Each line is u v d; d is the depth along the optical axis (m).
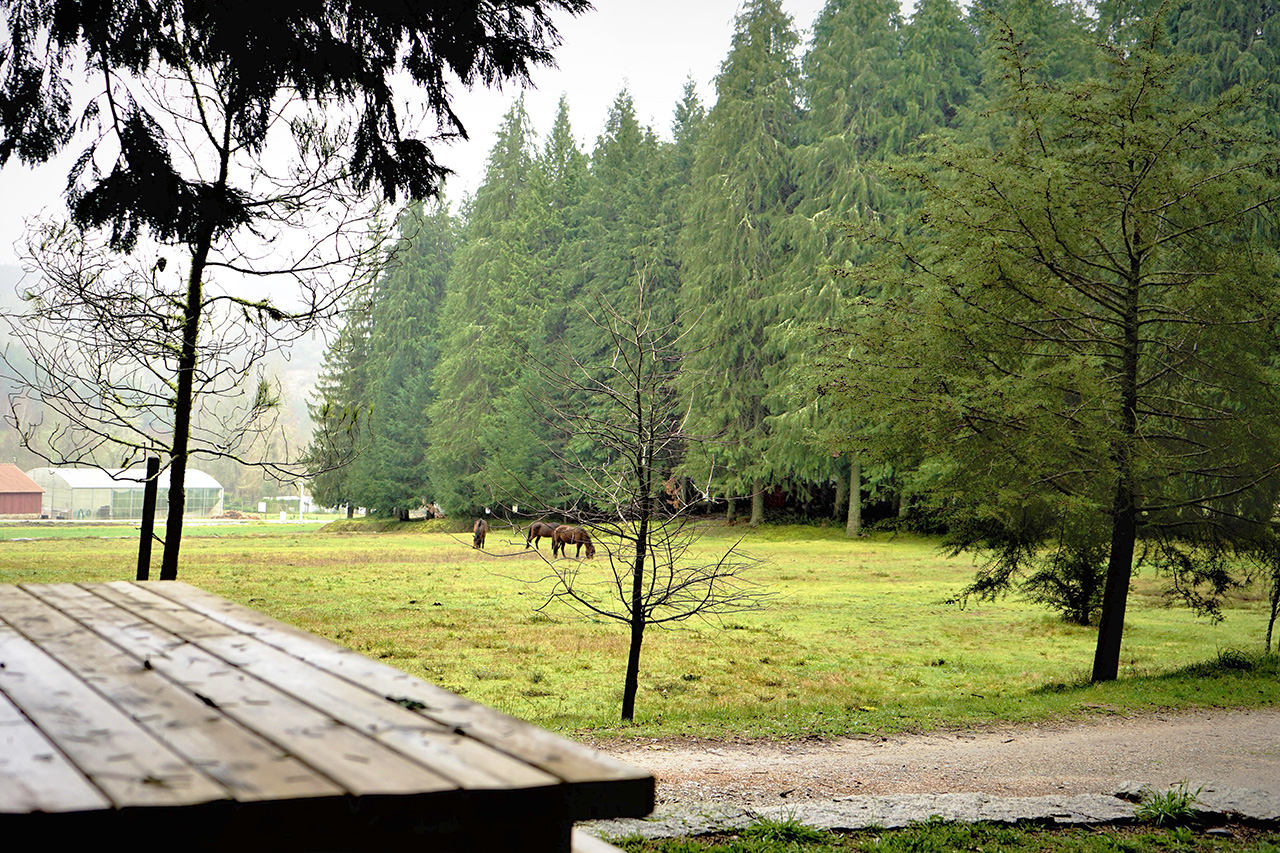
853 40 43.28
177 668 2.39
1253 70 31.25
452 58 5.73
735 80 46.53
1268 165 11.97
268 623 3.14
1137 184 11.91
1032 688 12.62
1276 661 13.12
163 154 6.14
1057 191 11.99
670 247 52.38
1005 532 12.88
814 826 5.77
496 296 55.69
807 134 45.34
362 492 62.06
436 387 61.66
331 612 19.09
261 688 2.17
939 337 12.62
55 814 1.27
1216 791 6.65
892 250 13.87
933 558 33.84
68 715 1.89
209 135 7.34
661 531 10.31
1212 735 9.16
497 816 1.48
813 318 39.53
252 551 36.56
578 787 1.52
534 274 56.09
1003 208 12.29
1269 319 11.77
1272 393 12.26
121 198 6.05
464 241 70.06
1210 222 12.03
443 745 1.73
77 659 2.50
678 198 53.72
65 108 5.82
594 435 10.80
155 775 1.47
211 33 5.58
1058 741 8.93
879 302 13.77
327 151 7.34
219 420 8.54
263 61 5.56
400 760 1.62
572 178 61.25
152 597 3.78
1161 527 12.90
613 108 60.50
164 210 6.17
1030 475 11.90
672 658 14.69
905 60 42.84
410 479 62.56
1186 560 13.05
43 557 30.53
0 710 1.92
